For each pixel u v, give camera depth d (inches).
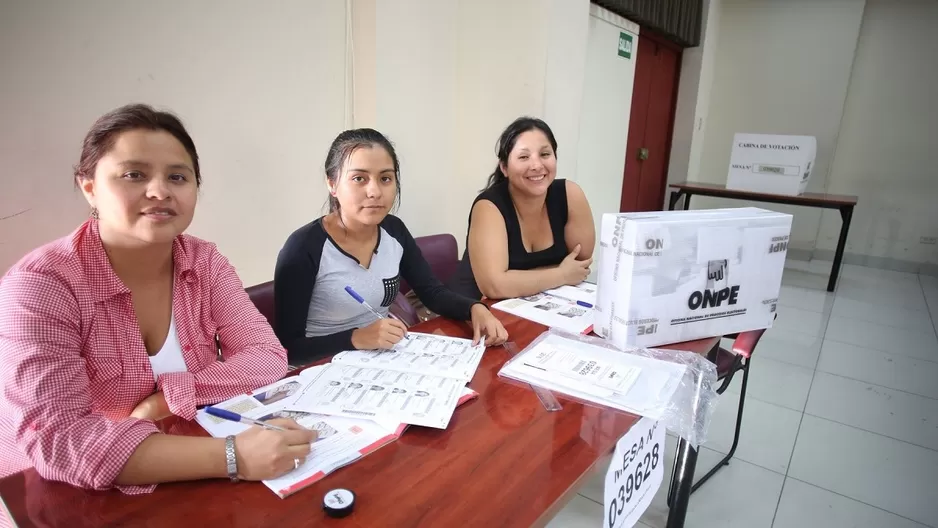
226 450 27.1
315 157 87.0
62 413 27.8
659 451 39.9
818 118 193.3
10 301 30.1
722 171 216.5
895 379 100.5
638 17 149.3
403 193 101.3
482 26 104.5
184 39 66.3
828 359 109.0
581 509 63.4
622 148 166.4
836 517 63.6
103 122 31.6
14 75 53.3
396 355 42.9
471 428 33.0
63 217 59.2
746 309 49.0
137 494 26.2
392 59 92.0
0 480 26.9
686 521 62.2
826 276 177.2
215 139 72.2
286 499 26.1
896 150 184.2
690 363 42.8
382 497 26.5
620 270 44.0
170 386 33.4
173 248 38.7
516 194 65.6
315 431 30.4
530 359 42.8
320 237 52.9
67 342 31.0
